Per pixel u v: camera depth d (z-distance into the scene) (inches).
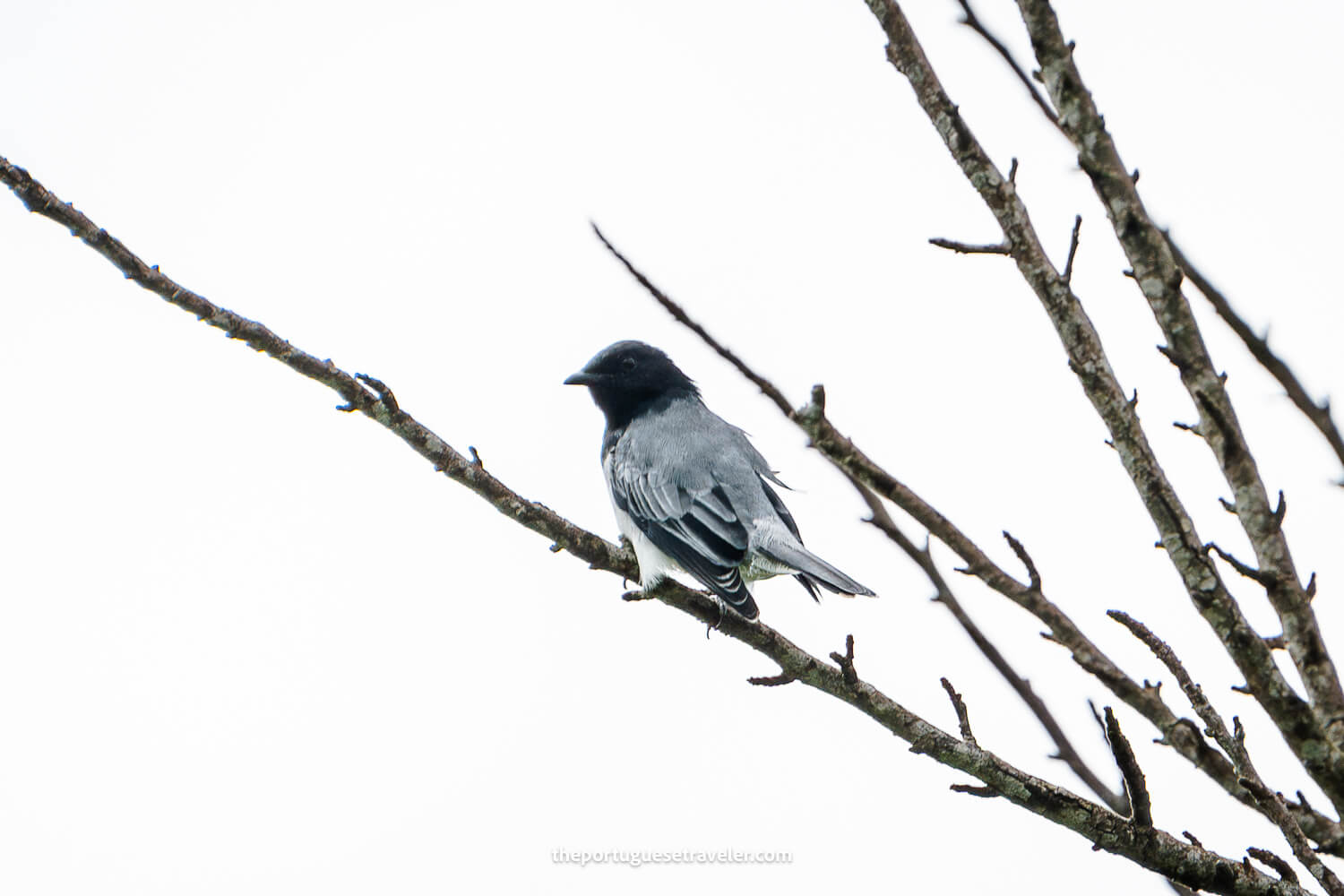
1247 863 338.0
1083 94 264.7
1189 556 261.1
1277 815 263.6
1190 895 333.1
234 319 353.1
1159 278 263.9
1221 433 264.2
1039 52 267.1
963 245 266.1
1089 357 262.5
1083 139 265.0
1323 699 261.6
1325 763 257.8
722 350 317.4
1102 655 276.4
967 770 355.9
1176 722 279.3
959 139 265.4
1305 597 263.3
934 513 264.1
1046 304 264.1
